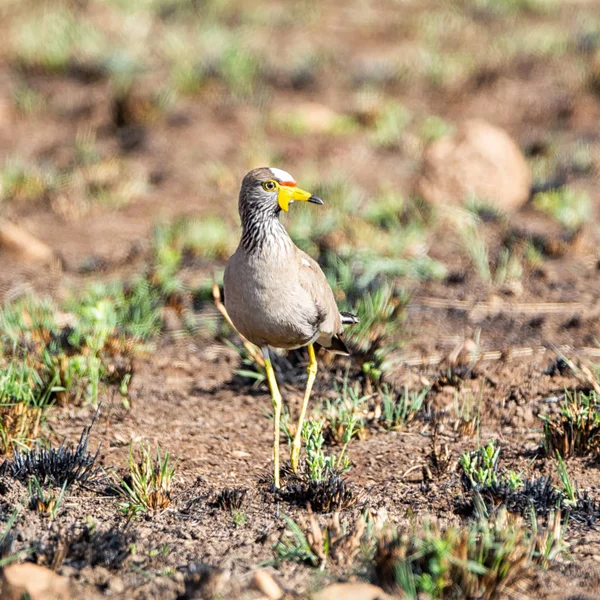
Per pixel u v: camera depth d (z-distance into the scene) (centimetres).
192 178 1856
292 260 896
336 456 964
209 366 1222
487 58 2556
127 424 1045
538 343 1230
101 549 722
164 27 2834
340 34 2834
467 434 1012
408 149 1981
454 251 1526
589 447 940
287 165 1906
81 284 1436
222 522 805
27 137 2056
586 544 755
